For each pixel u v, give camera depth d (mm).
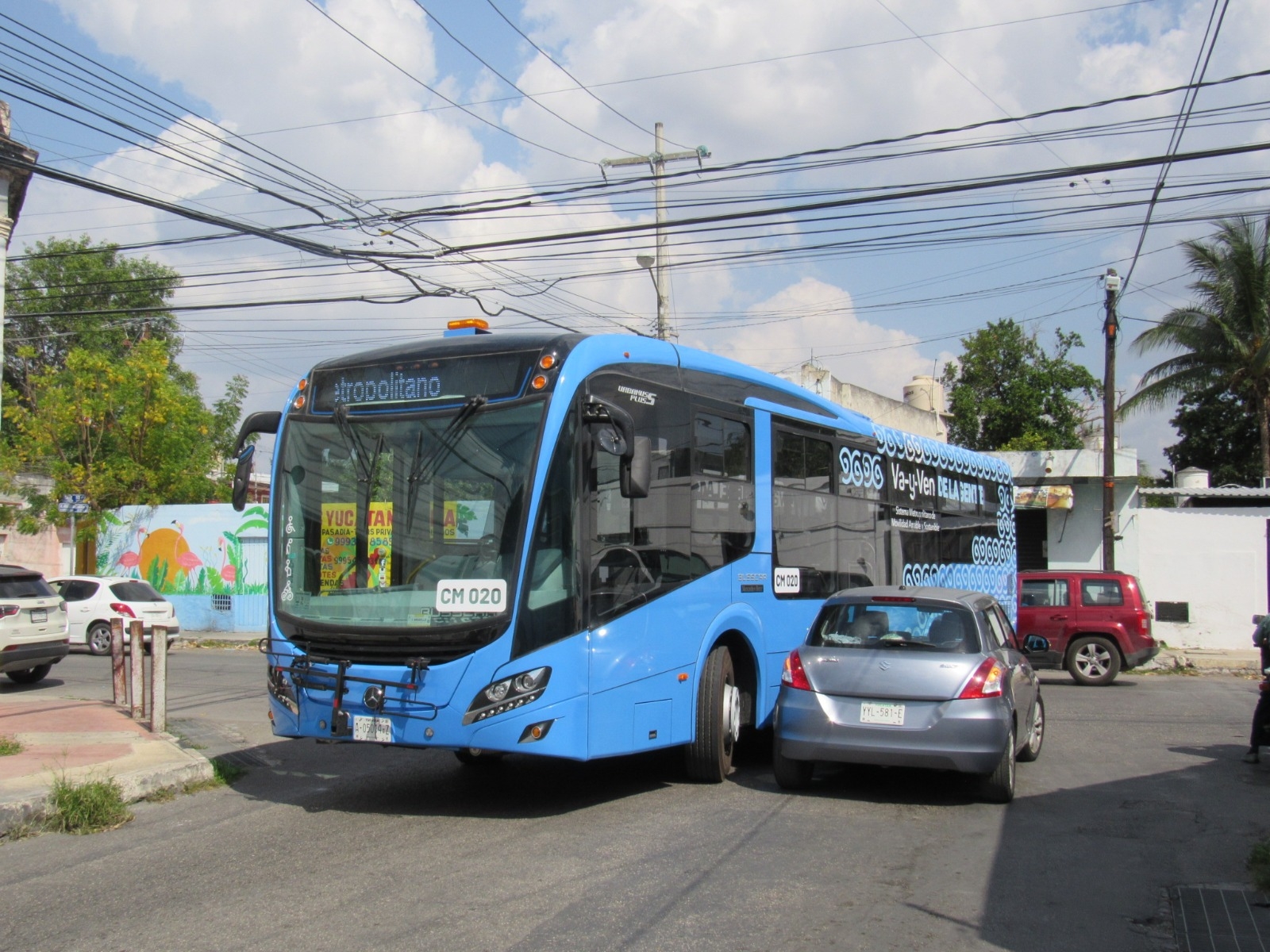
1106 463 25453
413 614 7508
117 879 6449
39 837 7531
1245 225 28656
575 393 7766
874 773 9867
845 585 11812
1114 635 18656
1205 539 25797
